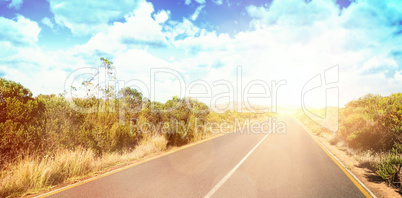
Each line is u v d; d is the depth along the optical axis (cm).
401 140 656
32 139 599
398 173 479
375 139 778
